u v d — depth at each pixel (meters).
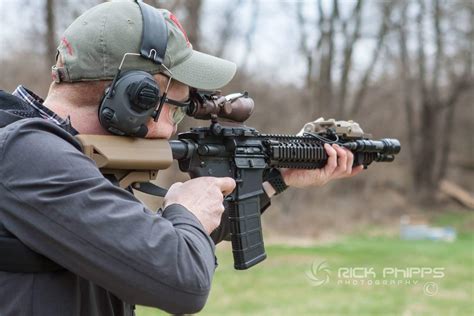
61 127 1.69
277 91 22.38
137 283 1.51
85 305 1.68
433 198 25.19
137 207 1.57
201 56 1.88
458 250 12.30
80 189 1.51
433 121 27.61
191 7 10.84
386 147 3.12
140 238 1.52
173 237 1.58
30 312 1.55
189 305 1.57
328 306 7.15
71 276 1.62
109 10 1.70
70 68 1.68
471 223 19.80
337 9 23.50
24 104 1.67
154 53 1.71
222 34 17.70
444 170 27.56
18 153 1.51
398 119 27.19
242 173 2.42
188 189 1.83
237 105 2.38
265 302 7.42
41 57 12.01
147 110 1.71
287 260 10.48
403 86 26.83
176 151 2.21
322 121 2.97
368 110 26.42
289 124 22.22
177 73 1.79
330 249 12.08
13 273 1.55
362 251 11.84
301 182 2.85
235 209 2.41
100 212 1.50
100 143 1.71
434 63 27.47
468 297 7.63
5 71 12.07
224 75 1.89
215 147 2.32
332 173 2.89
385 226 18.73
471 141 28.56
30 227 1.51
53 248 1.51
